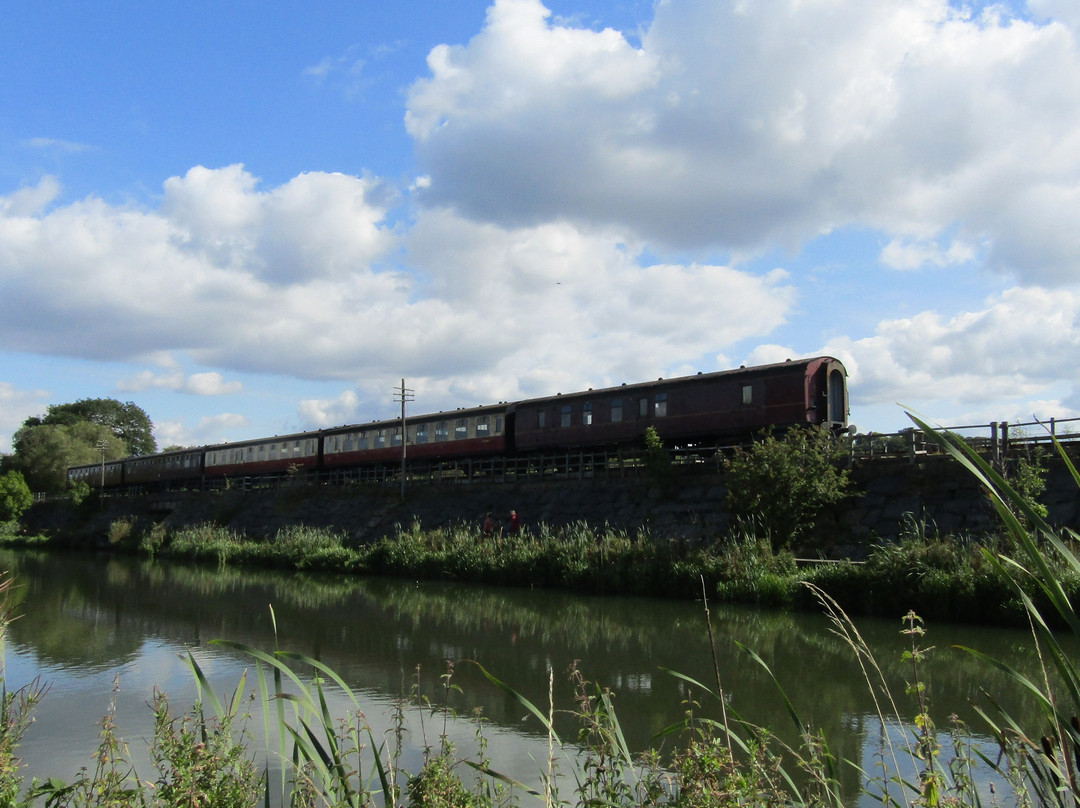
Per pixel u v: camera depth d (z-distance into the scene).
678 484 27.53
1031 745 3.18
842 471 22.00
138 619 18.55
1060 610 2.15
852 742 8.35
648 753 4.82
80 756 8.30
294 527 39.41
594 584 22.19
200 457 57.91
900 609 16.41
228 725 4.83
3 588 6.26
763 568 19.03
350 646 14.57
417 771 7.22
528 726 9.23
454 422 39.09
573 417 33.09
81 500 63.34
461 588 23.92
